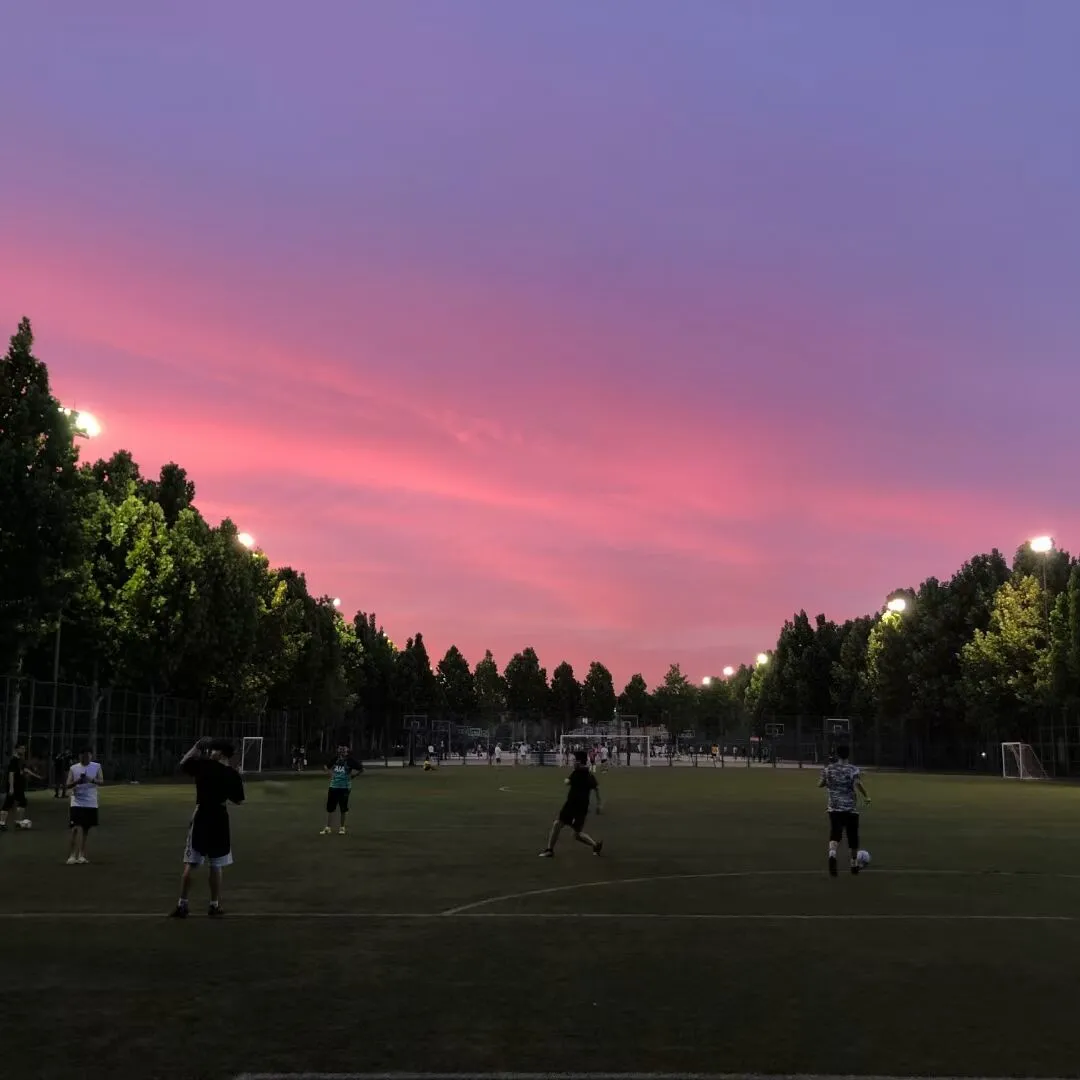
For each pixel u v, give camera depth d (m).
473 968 8.55
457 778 53.88
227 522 56.78
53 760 35.97
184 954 9.09
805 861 16.34
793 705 100.50
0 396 29.33
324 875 14.50
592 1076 5.88
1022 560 63.75
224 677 52.06
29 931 10.20
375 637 101.69
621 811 28.22
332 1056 6.23
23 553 27.81
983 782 51.88
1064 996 7.68
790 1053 6.30
